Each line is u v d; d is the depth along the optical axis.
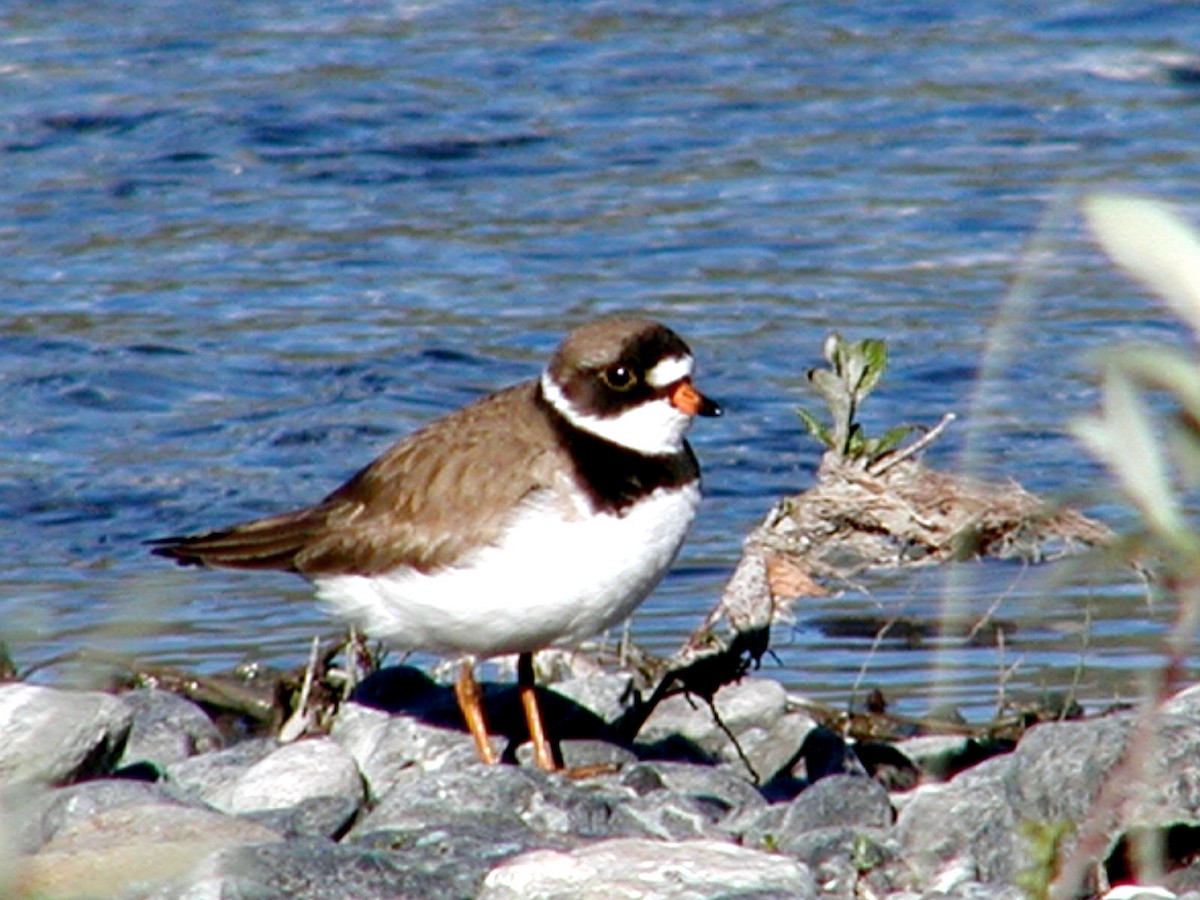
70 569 15.32
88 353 19.05
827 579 14.10
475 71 26.23
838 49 27.00
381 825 9.89
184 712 11.91
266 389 18.48
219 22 27.98
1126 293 19.98
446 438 11.06
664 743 11.84
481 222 22.19
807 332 19.31
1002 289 20.14
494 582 10.68
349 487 11.41
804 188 22.95
